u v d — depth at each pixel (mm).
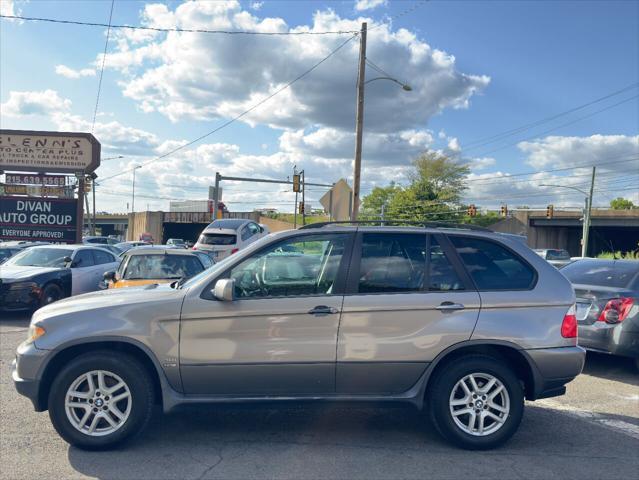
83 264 13344
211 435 5133
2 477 4184
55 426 4648
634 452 4910
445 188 82938
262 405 4801
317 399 4832
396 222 5379
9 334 9977
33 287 11570
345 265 4973
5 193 19469
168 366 4719
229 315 4750
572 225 76312
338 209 15289
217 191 34125
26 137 19453
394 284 4961
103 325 4691
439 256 5090
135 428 4680
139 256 10250
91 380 4680
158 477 4219
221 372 4742
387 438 5145
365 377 4844
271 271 4961
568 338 5008
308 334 4793
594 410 6188
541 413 6043
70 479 4168
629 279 8047
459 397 4938
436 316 4883
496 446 4875
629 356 7555
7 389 6441
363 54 20531
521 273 5137
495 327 4906
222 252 21781
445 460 4641
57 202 19141
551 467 4539
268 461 4555
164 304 4750
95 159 19547
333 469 4414
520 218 78500
